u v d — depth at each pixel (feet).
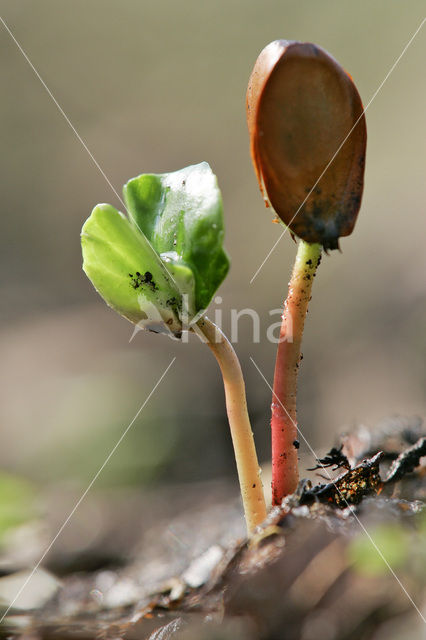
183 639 0.43
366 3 2.02
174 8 2.35
